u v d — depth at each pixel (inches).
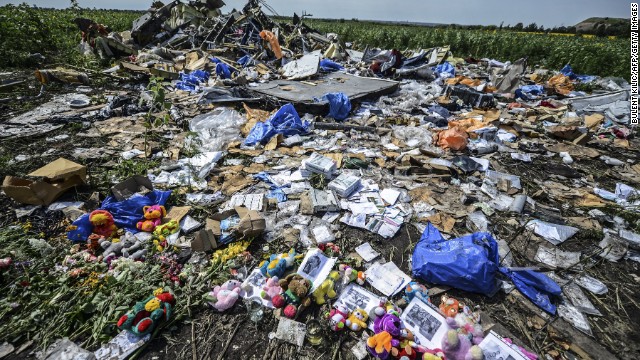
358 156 230.8
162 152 229.3
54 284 116.2
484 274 122.3
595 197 196.5
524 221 171.2
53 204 161.9
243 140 256.2
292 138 255.3
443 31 938.1
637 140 294.5
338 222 165.0
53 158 210.7
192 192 185.2
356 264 137.2
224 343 104.5
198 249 137.3
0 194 166.1
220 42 581.3
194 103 327.9
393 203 181.2
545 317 117.6
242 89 346.6
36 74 352.5
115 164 206.8
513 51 773.9
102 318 106.0
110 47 482.3
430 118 313.7
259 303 116.1
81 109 301.9
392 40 930.7
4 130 244.5
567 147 269.4
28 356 96.1
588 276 137.3
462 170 220.2
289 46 622.2
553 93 435.5
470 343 102.4
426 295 123.3
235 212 159.2
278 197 181.9
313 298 119.2
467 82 456.8
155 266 125.7
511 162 241.3
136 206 158.9
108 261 129.6
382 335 100.3
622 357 105.6
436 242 145.3
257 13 626.8
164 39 615.2
